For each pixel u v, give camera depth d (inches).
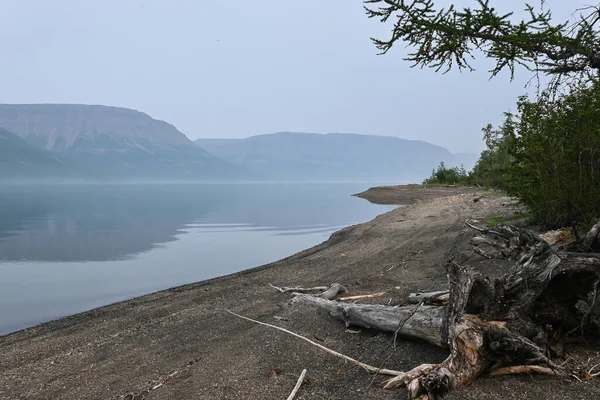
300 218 1393.9
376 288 339.0
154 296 418.3
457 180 2313.0
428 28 208.4
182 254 743.7
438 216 791.1
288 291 365.7
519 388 162.9
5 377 230.4
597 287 183.3
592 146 348.8
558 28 204.1
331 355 213.3
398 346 210.4
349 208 1729.8
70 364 242.4
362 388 175.9
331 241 726.5
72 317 362.6
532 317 185.9
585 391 161.3
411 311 216.4
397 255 482.0
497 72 229.8
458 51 218.5
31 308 414.6
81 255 747.4
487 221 581.6
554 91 236.5
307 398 174.6
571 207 367.9
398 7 211.0
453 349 166.7
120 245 866.1
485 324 169.6
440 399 156.2
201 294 392.8
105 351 258.7
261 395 178.2
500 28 208.7
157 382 202.1
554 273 178.4
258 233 1028.5
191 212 1779.0
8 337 319.9
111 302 433.4
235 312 312.5
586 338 195.6
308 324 259.8
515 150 414.3
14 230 1144.2
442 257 425.1
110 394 195.2
